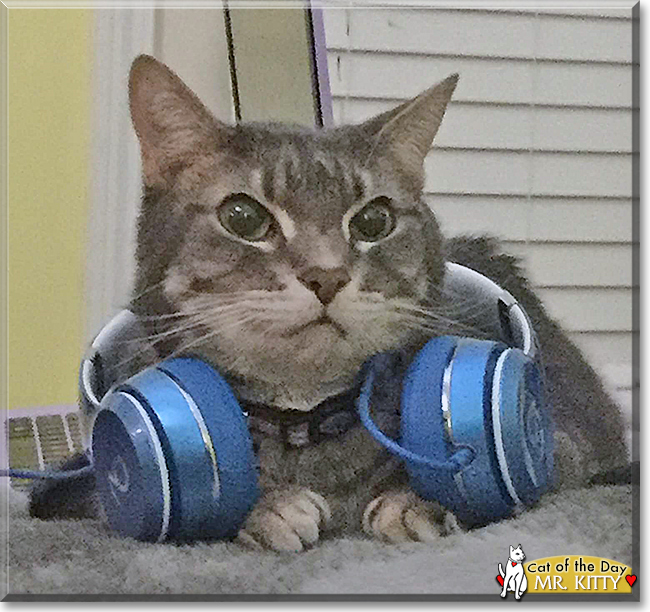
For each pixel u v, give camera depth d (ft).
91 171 3.06
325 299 2.05
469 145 3.51
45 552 1.98
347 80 3.37
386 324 2.17
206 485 1.86
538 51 3.58
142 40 3.18
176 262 2.15
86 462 2.24
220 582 1.82
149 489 1.85
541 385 2.19
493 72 3.53
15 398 2.94
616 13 3.58
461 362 2.01
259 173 2.17
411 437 1.98
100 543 1.99
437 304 2.36
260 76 3.13
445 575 1.88
